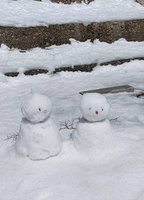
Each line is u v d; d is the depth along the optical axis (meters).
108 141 2.86
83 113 2.80
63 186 2.60
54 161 2.85
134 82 4.95
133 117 3.71
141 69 5.77
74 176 2.69
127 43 7.04
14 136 3.35
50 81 5.20
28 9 7.49
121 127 3.39
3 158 2.97
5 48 6.17
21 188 2.62
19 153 2.88
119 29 7.04
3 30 6.10
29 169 2.79
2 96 4.60
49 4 7.99
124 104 4.11
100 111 2.76
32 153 2.83
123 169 2.73
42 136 2.81
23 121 2.89
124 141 3.04
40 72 5.38
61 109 4.06
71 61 5.73
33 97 2.79
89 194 2.52
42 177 2.70
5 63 5.59
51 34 6.56
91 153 2.85
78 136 2.87
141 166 2.75
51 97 4.47
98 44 6.85
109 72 5.69
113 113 3.84
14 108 4.19
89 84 4.96
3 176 2.75
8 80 5.08
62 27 6.63
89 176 2.69
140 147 2.98
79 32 6.82
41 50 6.37
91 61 5.78
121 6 8.41
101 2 8.49
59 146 2.87
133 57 6.01
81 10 7.96
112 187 2.58
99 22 6.86
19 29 6.23
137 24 7.15
